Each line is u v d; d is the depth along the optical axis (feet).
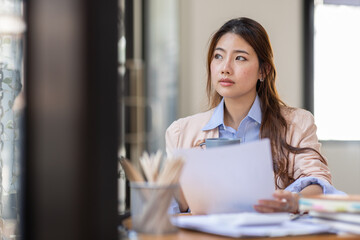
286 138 5.40
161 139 12.38
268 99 5.53
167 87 12.62
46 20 2.37
